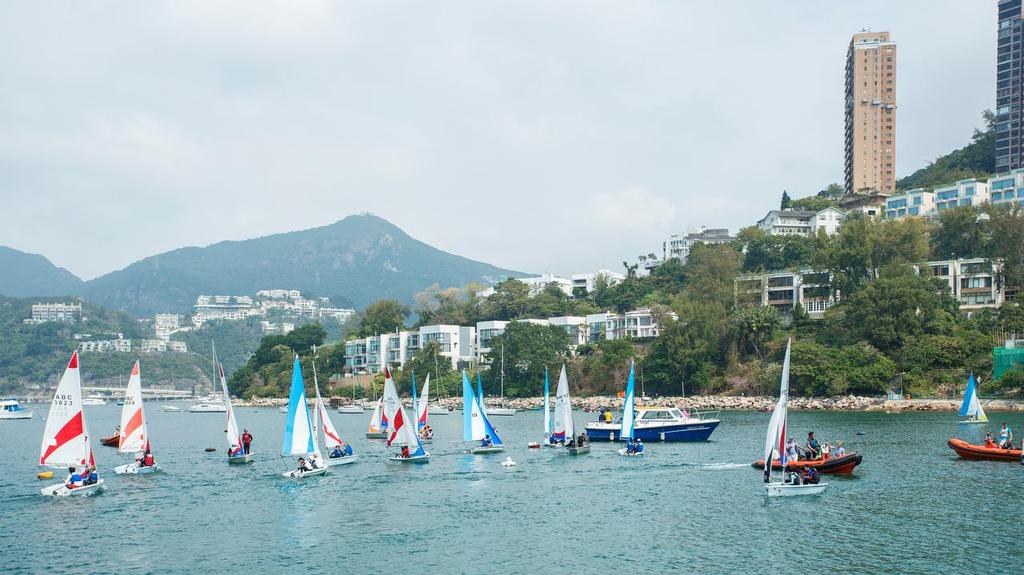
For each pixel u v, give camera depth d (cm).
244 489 7319
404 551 5309
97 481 7206
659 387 19362
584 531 5734
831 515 6028
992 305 18825
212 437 13238
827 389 16700
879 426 12112
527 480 7688
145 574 4900
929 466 8031
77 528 5906
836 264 19225
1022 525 5644
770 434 6794
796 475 6969
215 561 5134
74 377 7025
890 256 19238
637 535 5606
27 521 6106
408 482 7644
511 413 18312
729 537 5509
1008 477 7362
